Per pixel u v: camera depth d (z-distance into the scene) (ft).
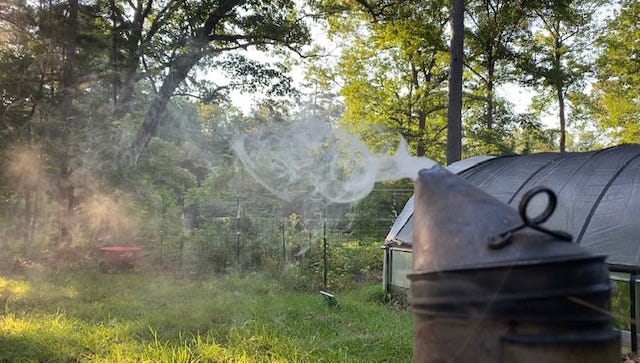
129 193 45.91
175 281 33.86
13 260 41.34
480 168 29.94
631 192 21.27
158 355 15.99
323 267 36.58
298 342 18.03
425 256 5.57
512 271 4.94
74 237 43.70
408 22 59.62
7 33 41.73
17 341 17.10
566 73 67.41
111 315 22.43
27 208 47.75
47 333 18.29
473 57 65.31
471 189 5.81
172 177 51.93
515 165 28.30
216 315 22.40
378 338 19.27
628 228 20.08
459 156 42.19
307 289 33.17
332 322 22.08
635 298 18.69
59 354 16.15
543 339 4.80
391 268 30.71
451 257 5.30
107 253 39.24
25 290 27.66
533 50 65.67
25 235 47.11
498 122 66.08
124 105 47.24
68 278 33.12
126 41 45.88
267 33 55.98
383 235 50.55
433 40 60.85
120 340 18.12
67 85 42.50
